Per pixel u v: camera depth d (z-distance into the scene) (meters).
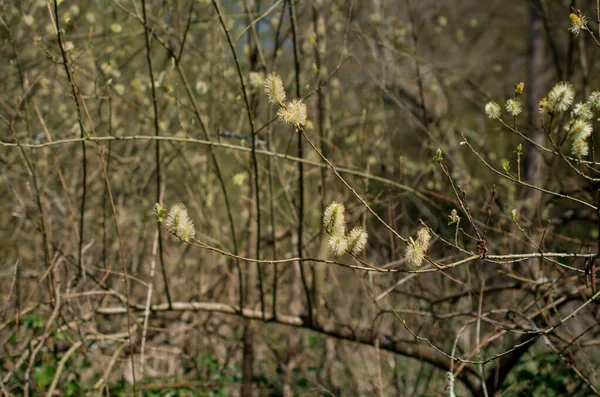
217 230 4.11
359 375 4.20
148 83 3.54
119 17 4.62
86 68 4.39
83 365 3.48
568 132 1.95
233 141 4.44
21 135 3.74
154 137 2.82
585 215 3.99
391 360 4.13
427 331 4.02
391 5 6.27
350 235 1.88
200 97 4.28
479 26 9.60
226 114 4.32
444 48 7.98
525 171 4.41
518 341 3.26
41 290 3.82
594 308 3.37
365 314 4.34
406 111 4.01
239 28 4.23
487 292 3.69
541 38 5.96
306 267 4.08
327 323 3.47
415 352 3.47
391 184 3.60
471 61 7.05
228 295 4.35
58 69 3.84
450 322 4.15
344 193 4.14
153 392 3.70
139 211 5.18
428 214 4.30
